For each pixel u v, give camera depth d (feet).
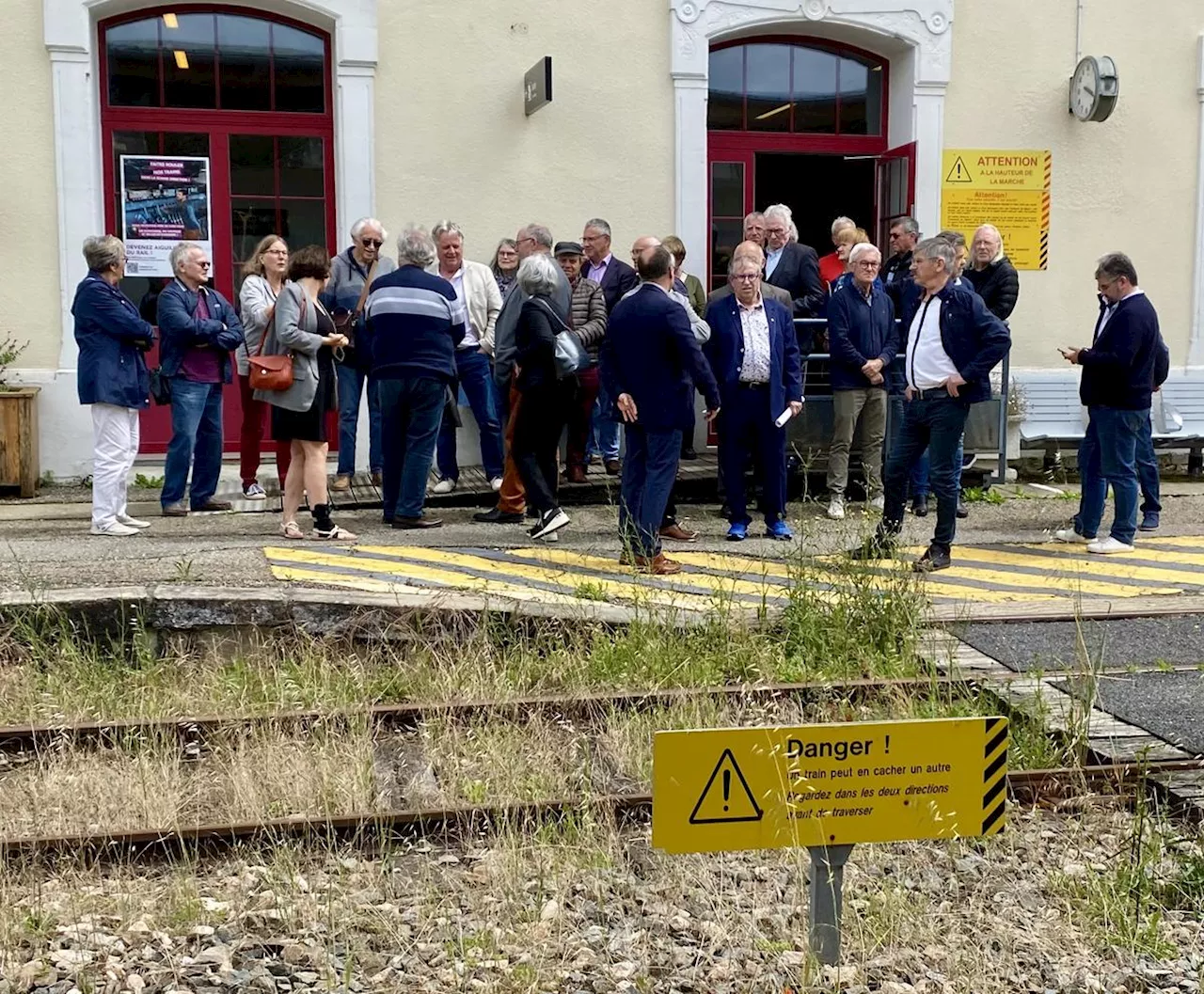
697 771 11.39
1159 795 17.66
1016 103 43.16
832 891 12.41
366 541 30.35
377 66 38.86
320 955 13.79
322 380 29.76
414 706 20.70
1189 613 25.64
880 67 43.65
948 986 13.34
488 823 17.01
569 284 32.63
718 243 42.96
